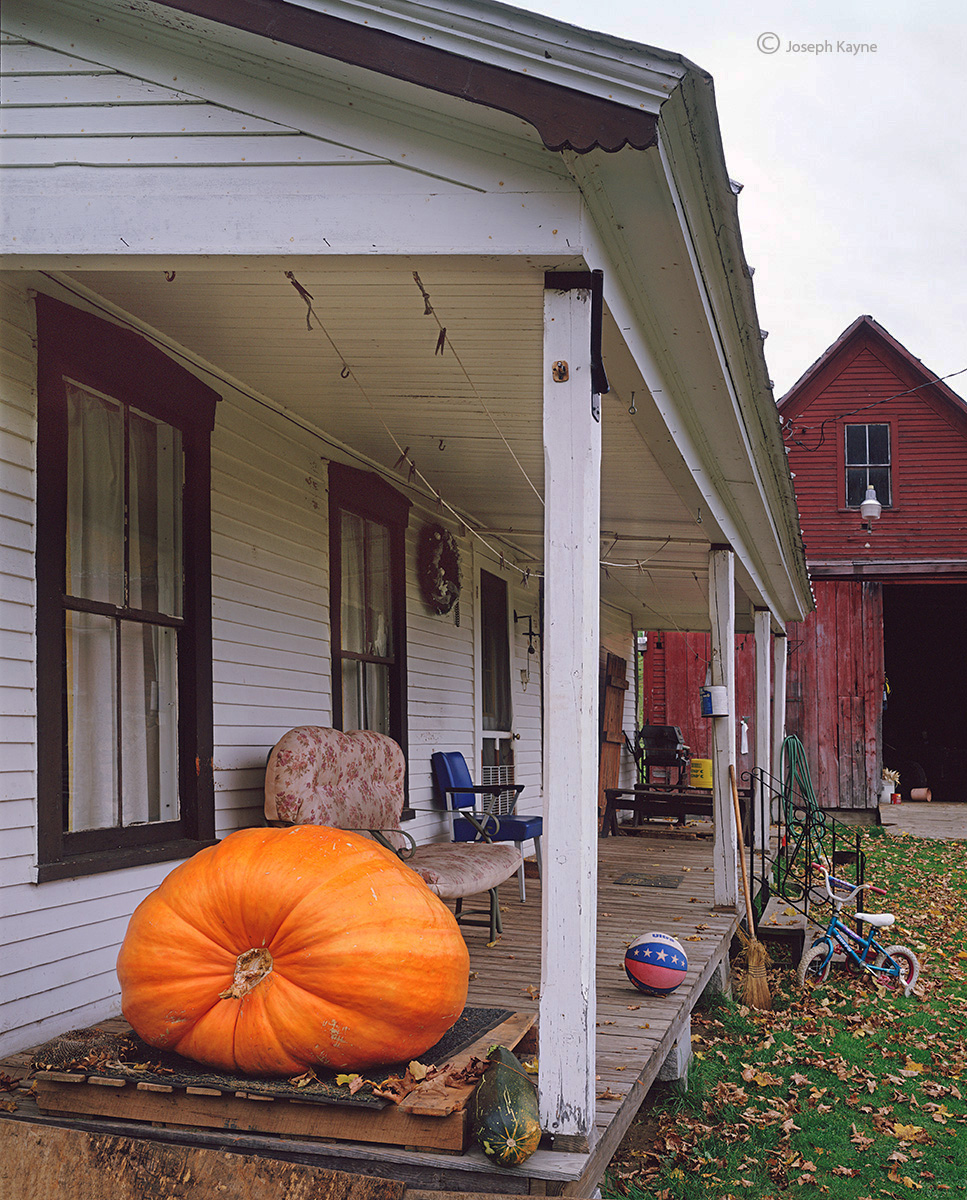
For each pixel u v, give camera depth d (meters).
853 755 17.08
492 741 9.08
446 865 5.07
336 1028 2.73
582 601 2.77
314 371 4.66
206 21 2.80
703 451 5.14
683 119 2.70
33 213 2.91
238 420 4.89
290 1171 2.55
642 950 4.41
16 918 3.40
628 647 15.05
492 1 2.56
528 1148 2.52
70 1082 2.85
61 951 3.60
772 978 7.08
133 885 4.00
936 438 18.31
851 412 18.58
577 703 2.75
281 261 2.87
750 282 3.53
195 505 4.50
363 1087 2.73
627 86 2.54
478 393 4.90
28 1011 3.43
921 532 18.17
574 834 2.71
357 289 3.65
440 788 7.05
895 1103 4.88
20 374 3.53
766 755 10.34
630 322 3.39
